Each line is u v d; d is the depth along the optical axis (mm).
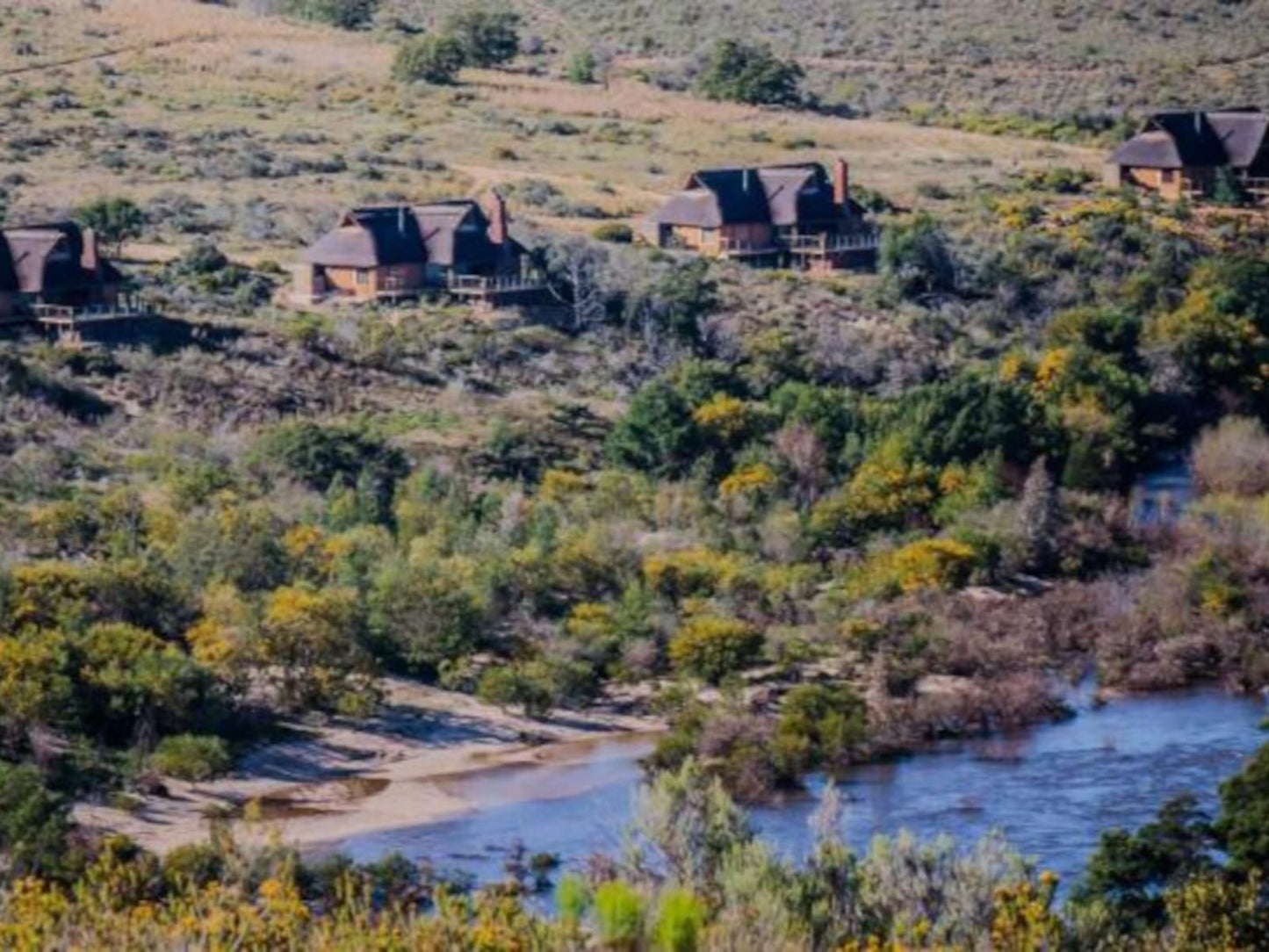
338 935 68000
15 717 130500
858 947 76250
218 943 66125
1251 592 166250
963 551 170125
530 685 146375
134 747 133375
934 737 143250
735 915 73625
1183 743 142000
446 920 68375
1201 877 92688
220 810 128875
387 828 126688
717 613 160000
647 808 90938
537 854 119812
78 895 76250
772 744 135750
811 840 121562
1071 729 145500
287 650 143875
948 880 85312
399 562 159625
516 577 160375
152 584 148375
